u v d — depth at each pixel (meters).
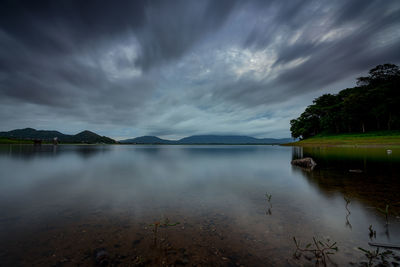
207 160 24.86
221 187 9.36
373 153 28.17
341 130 80.69
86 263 3.48
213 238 4.38
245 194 8.05
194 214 5.84
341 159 21.22
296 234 4.49
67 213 5.91
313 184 9.67
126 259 3.60
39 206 6.57
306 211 5.93
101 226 4.99
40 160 22.48
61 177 12.06
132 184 10.08
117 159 26.14
